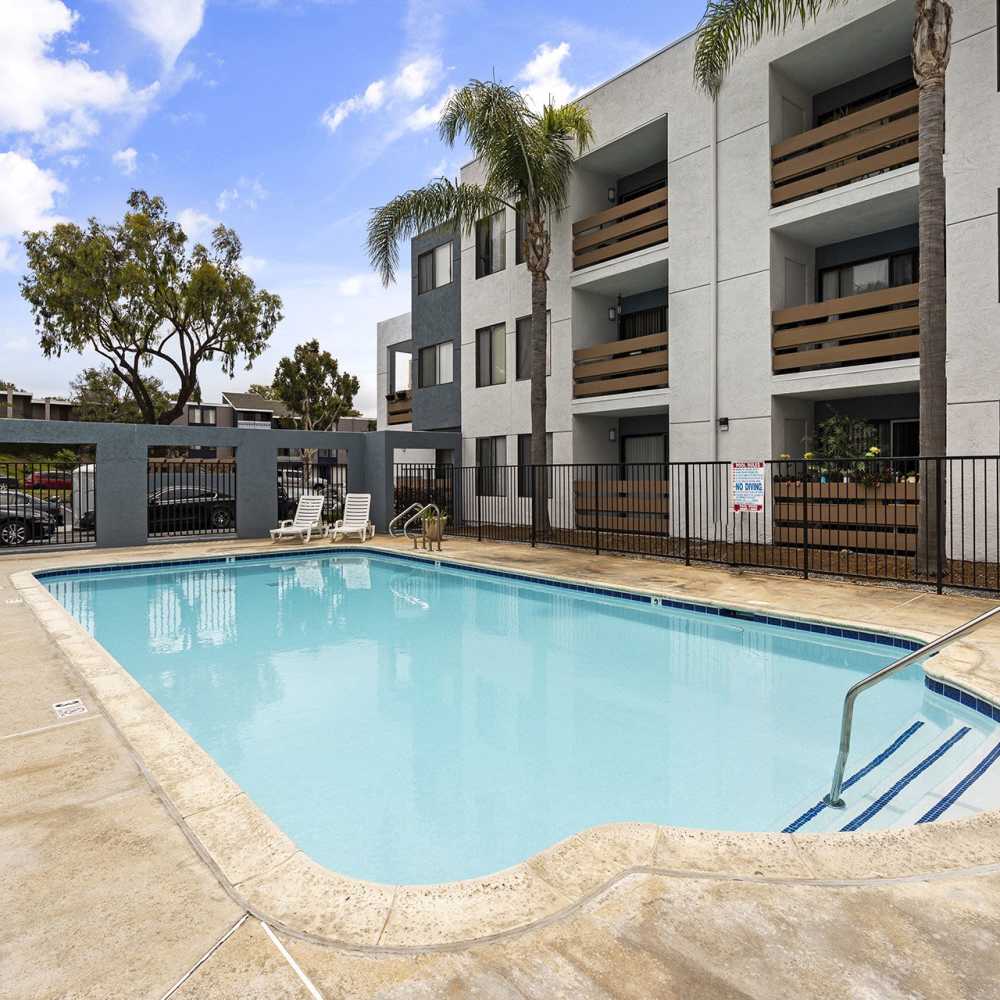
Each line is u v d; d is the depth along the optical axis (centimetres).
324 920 227
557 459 1703
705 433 1360
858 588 885
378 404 2559
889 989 191
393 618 883
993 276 985
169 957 208
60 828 291
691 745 471
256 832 288
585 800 396
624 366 1538
